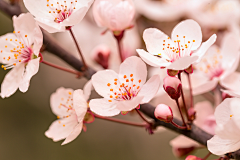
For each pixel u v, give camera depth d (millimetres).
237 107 235
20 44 262
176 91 244
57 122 267
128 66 249
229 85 264
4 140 394
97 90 249
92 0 242
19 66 260
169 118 243
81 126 250
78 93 248
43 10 251
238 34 287
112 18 259
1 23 368
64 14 251
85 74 263
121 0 259
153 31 249
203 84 263
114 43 308
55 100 275
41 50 261
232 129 234
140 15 320
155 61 244
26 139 395
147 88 245
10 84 260
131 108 240
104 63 282
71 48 315
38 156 393
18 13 271
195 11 309
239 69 306
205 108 272
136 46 312
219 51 274
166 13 313
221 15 302
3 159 387
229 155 244
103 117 257
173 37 249
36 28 247
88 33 315
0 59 265
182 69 238
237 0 308
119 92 248
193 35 249
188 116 250
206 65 274
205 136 249
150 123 256
